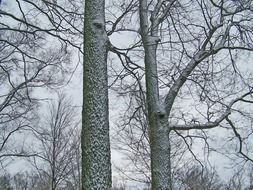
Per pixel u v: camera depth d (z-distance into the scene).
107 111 6.63
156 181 8.56
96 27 7.16
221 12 10.16
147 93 9.48
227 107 10.02
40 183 27.25
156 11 10.16
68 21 9.35
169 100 9.30
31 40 11.07
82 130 6.50
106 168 6.18
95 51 6.96
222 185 27.03
